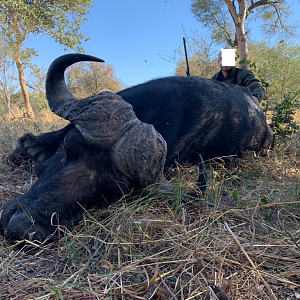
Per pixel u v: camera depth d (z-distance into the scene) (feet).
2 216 3.22
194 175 4.50
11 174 5.78
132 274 2.79
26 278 2.80
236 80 8.32
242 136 5.64
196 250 2.88
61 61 3.88
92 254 3.12
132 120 3.39
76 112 3.42
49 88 3.91
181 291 2.46
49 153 4.21
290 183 4.86
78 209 3.36
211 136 5.11
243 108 5.68
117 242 3.00
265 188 4.74
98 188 3.41
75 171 3.33
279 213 3.81
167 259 2.95
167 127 4.54
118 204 3.64
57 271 2.90
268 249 3.19
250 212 3.93
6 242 3.25
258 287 2.55
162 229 3.38
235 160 5.55
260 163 5.61
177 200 3.67
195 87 5.12
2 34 22.90
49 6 27.81
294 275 2.79
